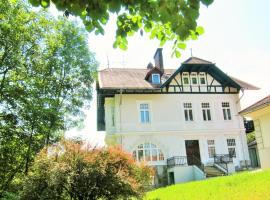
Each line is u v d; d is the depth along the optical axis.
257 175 13.39
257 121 17.56
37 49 20.31
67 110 24.12
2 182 18.53
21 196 10.07
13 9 18.09
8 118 18.39
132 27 4.23
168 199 12.60
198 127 29.75
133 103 29.14
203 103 30.59
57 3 3.61
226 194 11.08
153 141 28.67
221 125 30.23
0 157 18.69
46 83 21.94
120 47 4.41
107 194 9.95
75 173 9.76
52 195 9.83
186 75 30.88
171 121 29.39
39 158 10.48
